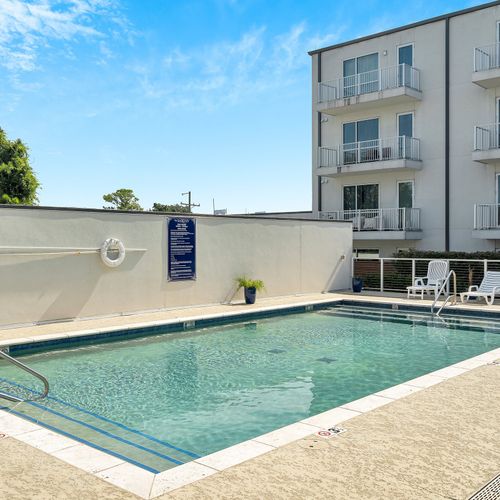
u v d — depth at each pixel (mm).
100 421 5742
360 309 14438
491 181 19766
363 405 5227
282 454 3934
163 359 8789
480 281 15055
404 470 3627
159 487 3377
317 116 24609
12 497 3229
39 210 10578
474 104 20078
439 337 10820
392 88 20938
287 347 9820
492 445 4105
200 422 5734
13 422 4840
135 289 12195
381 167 21438
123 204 45656
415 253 19062
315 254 16828
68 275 11039
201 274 13602
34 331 9805
